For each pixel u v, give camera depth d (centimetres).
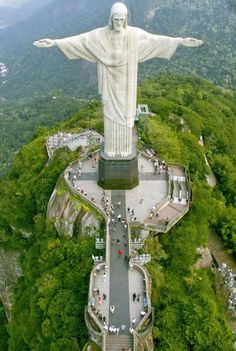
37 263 7188
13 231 8731
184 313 5769
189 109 12988
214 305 5997
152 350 5381
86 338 5475
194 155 9569
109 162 7088
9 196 9338
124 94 6631
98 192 7238
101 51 6303
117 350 5009
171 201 7119
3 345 8306
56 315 5778
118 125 6869
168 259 6688
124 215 6762
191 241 6800
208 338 5575
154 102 12338
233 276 7262
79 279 6075
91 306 5366
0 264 8856
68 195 7281
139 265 5897
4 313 9044
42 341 5881
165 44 6338
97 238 6494
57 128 11700
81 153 8569
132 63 6394
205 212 7338
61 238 7138
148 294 5497
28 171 9756
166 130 10019
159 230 6544
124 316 5300
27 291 7062
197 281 6506
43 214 7869
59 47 6353
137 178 7375
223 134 12838
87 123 11106
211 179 10175
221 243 7881
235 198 9925
